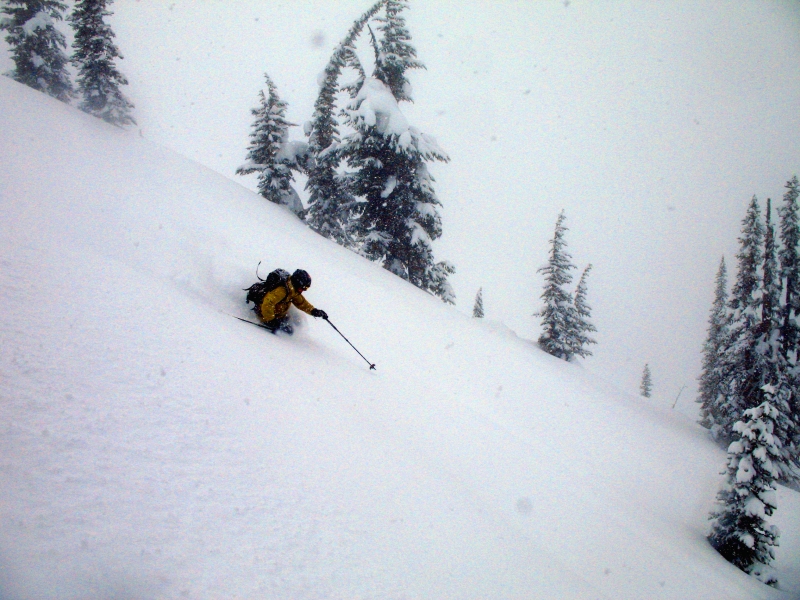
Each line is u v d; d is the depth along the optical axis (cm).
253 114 2283
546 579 234
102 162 897
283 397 276
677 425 1736
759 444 943
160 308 310
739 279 2558
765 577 847
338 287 991
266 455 198
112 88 2039
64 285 270
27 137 793
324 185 2425
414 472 286
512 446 593
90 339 218
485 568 210
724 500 934
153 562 112
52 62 2470
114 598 95
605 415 1153
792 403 2161
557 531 421
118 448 151
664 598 406
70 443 141
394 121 1859
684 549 662
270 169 2245
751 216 2552
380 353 765
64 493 120
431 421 516
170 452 164
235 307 532
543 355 1828
